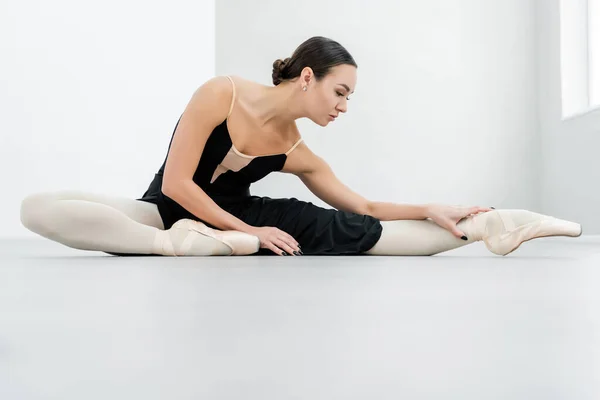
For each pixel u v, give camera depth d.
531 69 5.38
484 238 2.16
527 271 1.47
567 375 0.42
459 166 5.50
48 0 5.14
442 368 0.44
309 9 5.82
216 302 0.84
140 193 5.41
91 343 0.54
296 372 0.43
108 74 5.32
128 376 0.42
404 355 0.49
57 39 5.16
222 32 5.90
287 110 2.20
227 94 2.18
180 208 2.23
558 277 1.29
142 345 0.53
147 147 5.43
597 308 0.79
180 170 2.16
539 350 0.52
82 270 1.46
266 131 2.24
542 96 5.24
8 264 1.70
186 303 0.83
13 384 0.39
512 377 0.41
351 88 2.19
